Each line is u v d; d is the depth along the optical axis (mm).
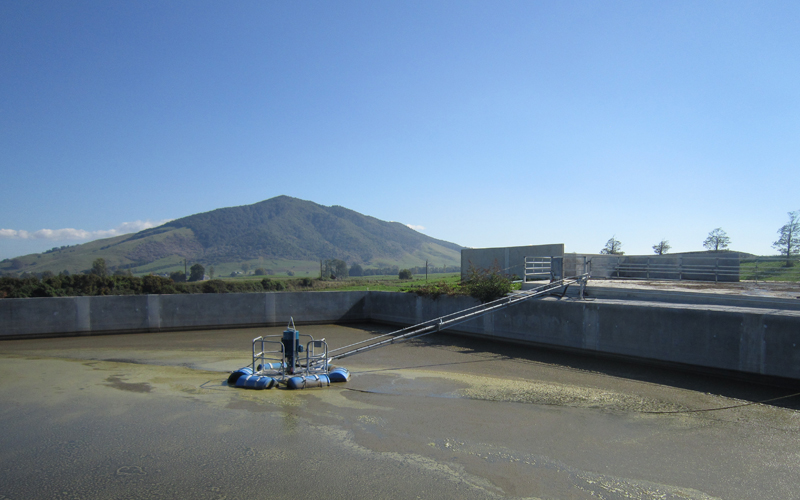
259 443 7590
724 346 11703
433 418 8859
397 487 6102
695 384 11359
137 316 19688
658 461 7016
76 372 12734
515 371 12820
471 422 8648
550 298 16297
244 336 19016
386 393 10625
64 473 6547
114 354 15344
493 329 17500
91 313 19109
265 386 10922
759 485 6301
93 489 6094
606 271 23906
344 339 18203
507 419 8836
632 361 13617
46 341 17844
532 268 20188
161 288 47750
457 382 11625
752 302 12859
